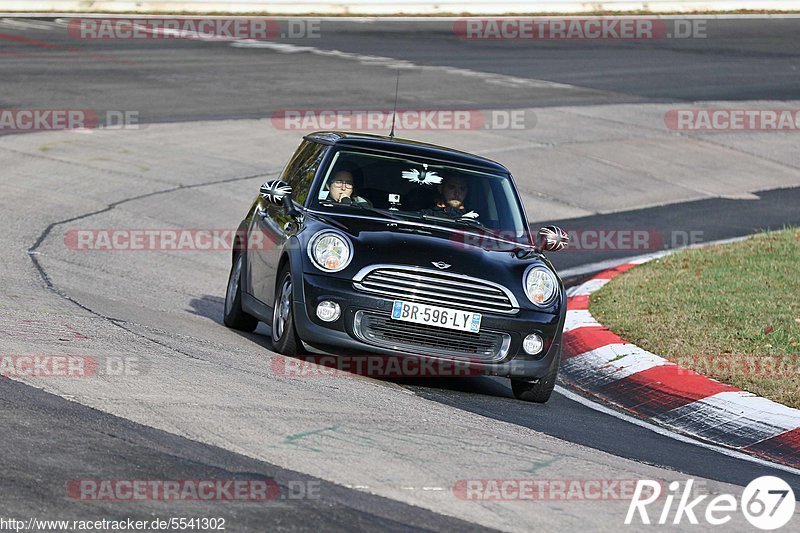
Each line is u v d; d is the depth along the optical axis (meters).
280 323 30.53
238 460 19.97
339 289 28.48
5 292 34.34
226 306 36.97
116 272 43.31
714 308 39.94
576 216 63.00
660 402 30.69
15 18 113.69
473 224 31.62
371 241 29.34
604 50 118.81
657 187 71.19
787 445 27.05
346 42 114.12
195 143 69.50
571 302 42.69
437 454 21.73
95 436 20.47
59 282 38.94
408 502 18.70
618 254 55.06
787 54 122.88
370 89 90.19
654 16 142.62
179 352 28.52
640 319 38.62
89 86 83.00
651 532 18.64
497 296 28.98
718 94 100.12
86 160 62.53
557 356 29.61
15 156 61.66
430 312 28.53
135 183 59.25
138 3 123.94
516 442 23.78
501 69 104.62
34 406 21.86
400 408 25.58
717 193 71.31
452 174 32.75
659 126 86.81
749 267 47.47
